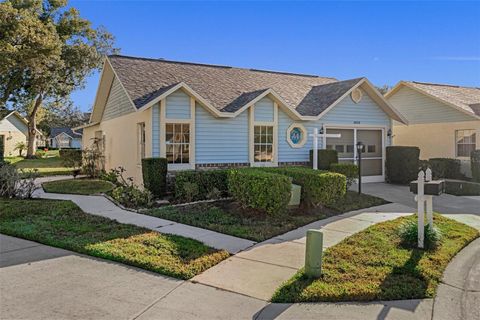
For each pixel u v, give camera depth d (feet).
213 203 31.04
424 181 19.90
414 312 12.67
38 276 15.16
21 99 97.96
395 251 18.67
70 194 37.86
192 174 33.37
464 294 14.32
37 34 76.84
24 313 12.02
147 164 33.73
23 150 129.80
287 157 43.55
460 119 56.03
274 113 42.57
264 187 25.05
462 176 54.03
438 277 15.60
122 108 46.52
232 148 40.27
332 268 16.16
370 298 13.61
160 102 36.29
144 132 39.68
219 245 19.90
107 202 32.71
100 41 104.47
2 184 33.60
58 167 81.10
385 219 26.63
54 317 11.80
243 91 45.19
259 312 12.45
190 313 12.27
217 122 39.42
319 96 48.65
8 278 14.92
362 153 48.44
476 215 28.99
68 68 98.43
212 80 46.14
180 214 26.96
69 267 16.24
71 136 211.41
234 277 15.46
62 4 97.50
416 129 63.52
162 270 15.76
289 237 21.81
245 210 27.61
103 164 57.47
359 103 47.85
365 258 17.48
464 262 17.90
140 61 46.44
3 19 73.31
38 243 19.83
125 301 13.04
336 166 36.35
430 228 20.31
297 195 27.76
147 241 19.72
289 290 13.91
